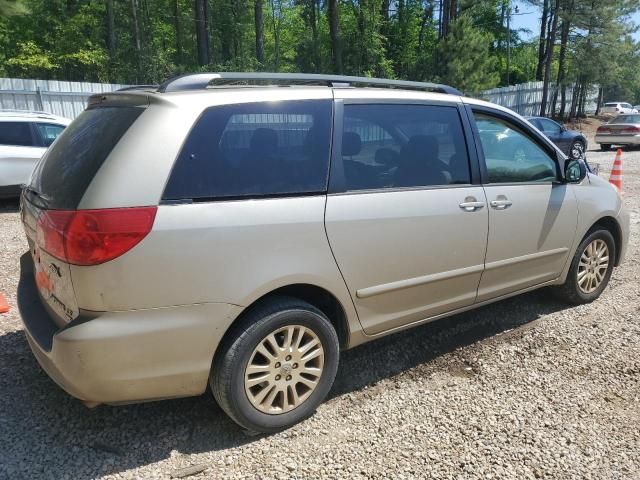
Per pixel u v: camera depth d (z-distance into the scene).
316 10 36.06
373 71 31.42
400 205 3.29
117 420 3.08
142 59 27.30
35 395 3.30
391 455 2.82
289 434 2.99
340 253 3.05
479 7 42.62
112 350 2.49
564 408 3.27
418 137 3.51
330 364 3.12
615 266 5.12
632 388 3.50
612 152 22.48
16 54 26.67
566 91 43.16
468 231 3.65
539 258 4.22
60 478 2.61
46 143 9.34
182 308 2.61
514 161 4.06
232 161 2.78
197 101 2.75
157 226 2.52
